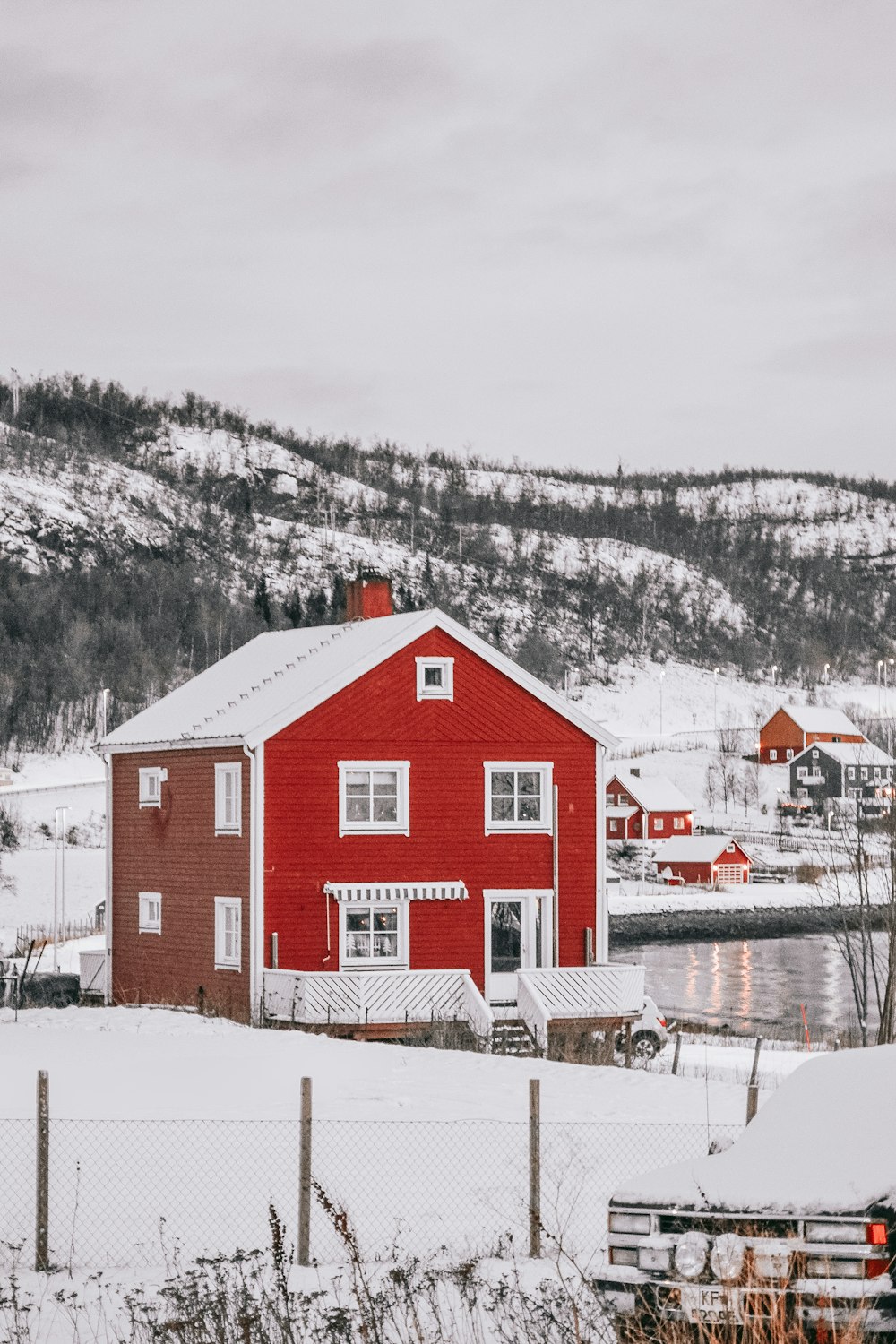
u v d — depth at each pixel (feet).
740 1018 191.52
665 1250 35.53
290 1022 124.36
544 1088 85.46
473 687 139.44
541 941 140.05
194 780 142.82
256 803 131.64
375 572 162.30
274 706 135.85
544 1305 38.09
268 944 130.93
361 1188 58.29
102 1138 66.95
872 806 489.26
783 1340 32.42
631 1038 123.95
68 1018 121.49
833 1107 38.40
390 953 135.13
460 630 139.23
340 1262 48.03
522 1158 63.82
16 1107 74.64
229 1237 51.47
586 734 143.13
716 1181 36.63
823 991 225.97
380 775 136.05
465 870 137.69
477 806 138.72
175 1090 81.00
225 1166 61.77
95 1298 43.91
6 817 382.63
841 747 576.20
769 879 435.94
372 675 136.05
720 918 360.89
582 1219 53.83
